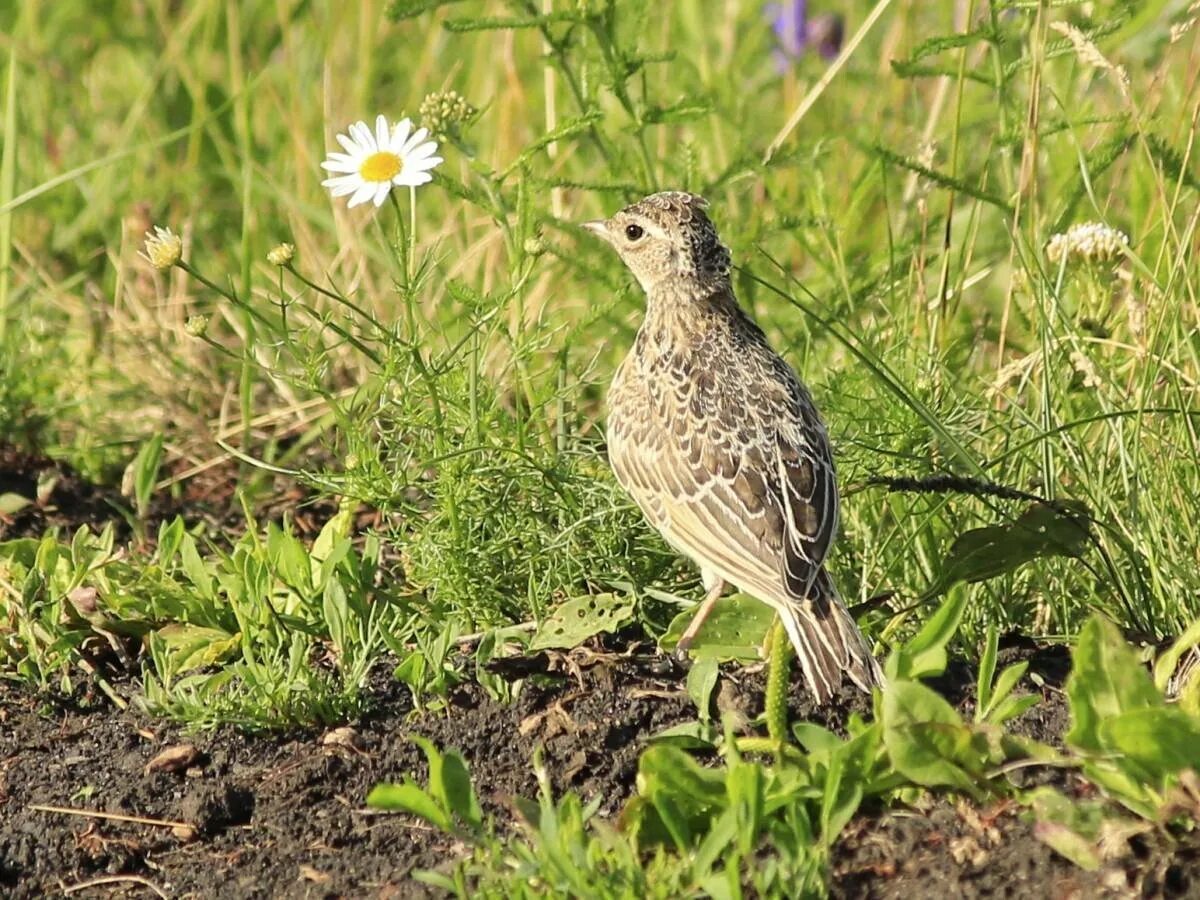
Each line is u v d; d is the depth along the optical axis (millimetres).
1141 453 11234
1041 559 11359
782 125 17562
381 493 11227
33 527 13453
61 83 19594
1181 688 9914
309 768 9898
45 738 10461
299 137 17656
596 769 9766
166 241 11070
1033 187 12500
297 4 20266
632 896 7969
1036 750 8781
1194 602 10875
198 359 15344
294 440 14836
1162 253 12273
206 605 11258
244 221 16656
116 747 10344
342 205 16469
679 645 10547
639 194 13508
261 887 9094
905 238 14891
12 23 21281
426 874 8391
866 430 12047
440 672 10422
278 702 10266
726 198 15602
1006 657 10766
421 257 15508
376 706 10477
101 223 17562
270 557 11320
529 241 11609
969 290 14953
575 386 11789
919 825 8672
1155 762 8281
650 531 11641
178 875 9305
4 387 14594
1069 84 14914
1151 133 13047
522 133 17062
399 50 19938
